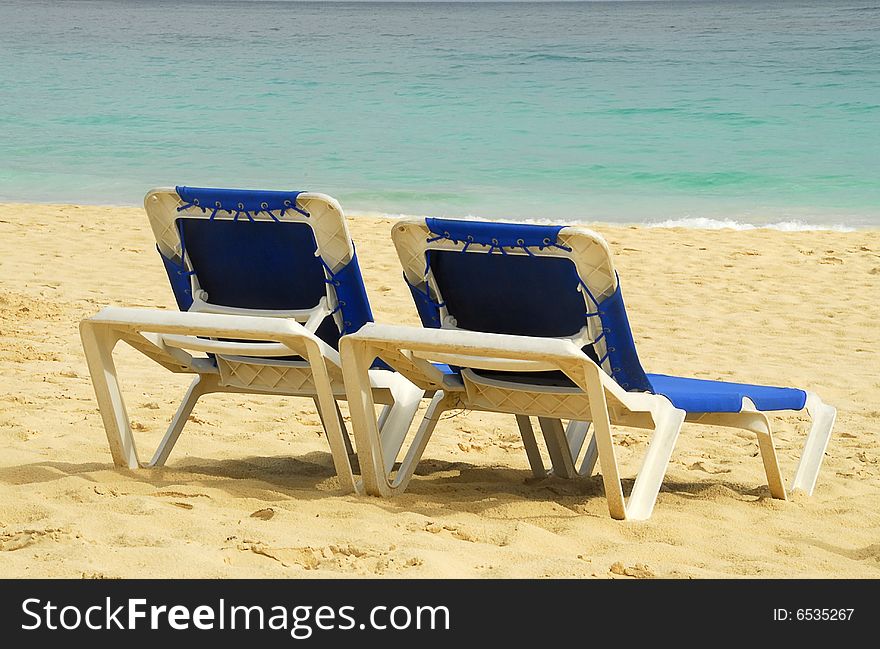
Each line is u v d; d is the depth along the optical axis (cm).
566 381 436
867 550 402
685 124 2528
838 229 1463
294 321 419
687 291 1038
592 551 385
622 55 4594
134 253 1162
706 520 432
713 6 11825
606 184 1830
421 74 3834
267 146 2242
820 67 3822
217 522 395
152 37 6262
